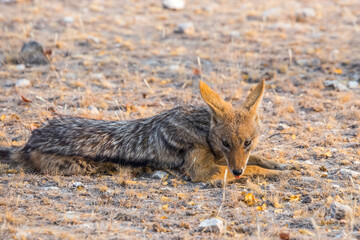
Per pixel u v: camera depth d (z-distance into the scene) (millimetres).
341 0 33688
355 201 7859
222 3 33312
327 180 9438
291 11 29531
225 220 7562
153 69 19016
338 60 19922
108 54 21141
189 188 9406
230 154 9219
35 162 10344
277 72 18766
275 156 11000
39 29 24828
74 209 8164
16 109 14500
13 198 8516
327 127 13008
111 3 32250
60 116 11367
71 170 10219
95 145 10398
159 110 14711
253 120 9477
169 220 7715
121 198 8711
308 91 16406
